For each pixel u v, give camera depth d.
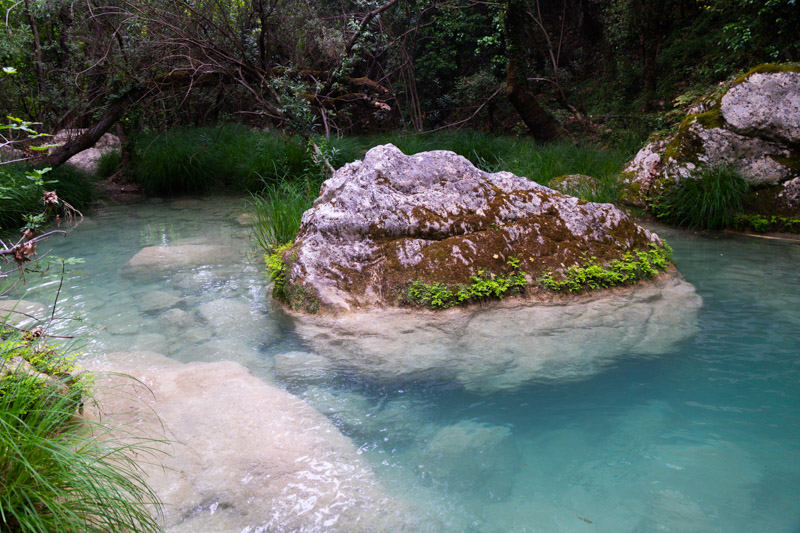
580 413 3.61
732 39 12.61
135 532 2.37
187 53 11.41
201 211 10.43
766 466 3.01
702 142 8.92
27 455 2.34
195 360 4.39
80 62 11.02
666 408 3.63
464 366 4.30
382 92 14.69
